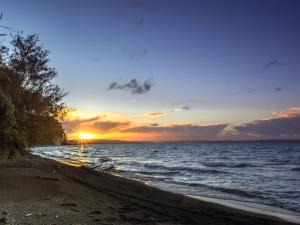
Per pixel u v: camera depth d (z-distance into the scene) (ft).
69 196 53.36
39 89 112.68
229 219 49.32
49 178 74.74
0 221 34.35
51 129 119.03
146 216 44.37
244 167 188.75
